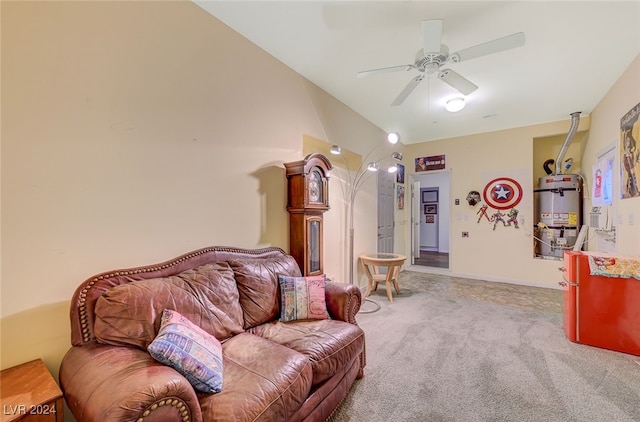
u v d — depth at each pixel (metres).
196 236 1.98
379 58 2.66
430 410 1.66
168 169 1.83
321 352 1.56
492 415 1.61
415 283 4.73
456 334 2.69
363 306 3.52
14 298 1.27
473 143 5.15
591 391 1.83
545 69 2.82
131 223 1.65
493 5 1.96
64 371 1.19
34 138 1.32
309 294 2.08
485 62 2.69
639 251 2.52
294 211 2.68
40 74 1.34
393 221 5.44
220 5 1.99
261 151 2.49
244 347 1.53
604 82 3.11
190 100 1.96
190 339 1.25
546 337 2.62
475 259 5.12
